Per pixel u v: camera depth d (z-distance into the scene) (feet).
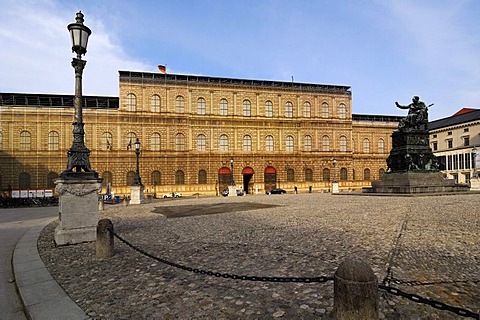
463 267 24.99
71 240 39.55
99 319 18.26
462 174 245.86
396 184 118.01
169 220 61.16
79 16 41.60
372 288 14.43
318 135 235.61
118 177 196.24
